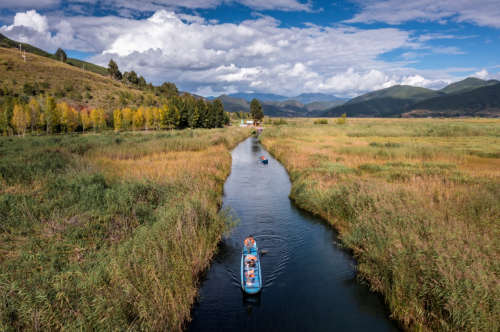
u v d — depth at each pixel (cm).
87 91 12556
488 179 2086
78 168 2220
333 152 3909
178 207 1534
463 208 1498
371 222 1411
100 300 809
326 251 1563
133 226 1377
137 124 9238
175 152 3916
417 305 947
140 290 911
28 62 13412
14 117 6600
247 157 4788
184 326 1010
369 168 2777
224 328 1016
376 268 1195
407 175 2391
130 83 19325
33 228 1225
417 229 1241
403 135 6450
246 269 1267
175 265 1108
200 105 11375
